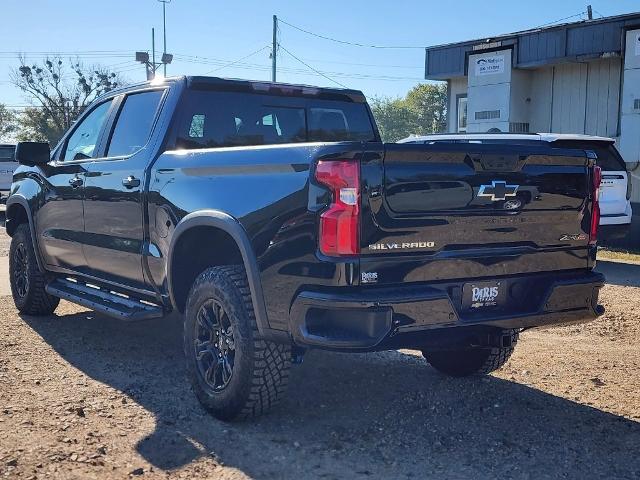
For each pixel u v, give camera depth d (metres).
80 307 7.73
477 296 4.11
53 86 57.53
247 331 4.17
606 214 11.09
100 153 5.99
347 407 4.71
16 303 7.30
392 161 3.78
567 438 4.25
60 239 6.37
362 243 3.71
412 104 106.06
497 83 18.12
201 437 4.15
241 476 3.66
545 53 16.98
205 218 4.42
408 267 3.85
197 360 4.57
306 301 3.78
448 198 3.94
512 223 4.20
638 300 8.59
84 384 5.07
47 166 6.64
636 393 5.08
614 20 15.50
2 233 15.66
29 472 3.61
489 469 3.81
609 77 16.50
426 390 5.09
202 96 5.37
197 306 4.53
